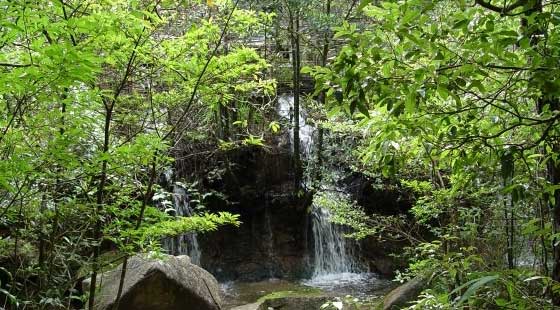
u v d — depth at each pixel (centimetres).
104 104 357
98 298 550
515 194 249
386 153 302
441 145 282
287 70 1160
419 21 200
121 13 299
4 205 359
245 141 511
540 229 269
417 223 684
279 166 1120
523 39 191
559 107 246
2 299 464
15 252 392
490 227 495
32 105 304
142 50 340
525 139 287
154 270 575
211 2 407
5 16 222
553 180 265
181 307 596
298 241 1120
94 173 337
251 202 1107
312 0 1011
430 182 546
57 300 380
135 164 354
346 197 848
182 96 407
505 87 231
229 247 1088
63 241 421
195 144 940
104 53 332
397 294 677
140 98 400
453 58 219
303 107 1133
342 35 220
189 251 1037
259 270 1080
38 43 225
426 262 434
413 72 212
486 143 241
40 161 310
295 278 1074
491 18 196
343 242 1105
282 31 1096
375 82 210
